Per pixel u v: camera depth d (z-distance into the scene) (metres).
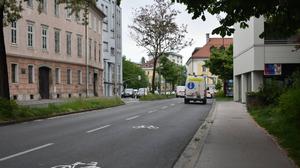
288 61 33.34
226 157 10.92
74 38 63.34
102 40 79.62
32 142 14.38
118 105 43.44
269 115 22.95
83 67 66.81
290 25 13.59
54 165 10.28
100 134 16.94
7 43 45.25
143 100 61.88
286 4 12.16
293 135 14.09
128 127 19.86
